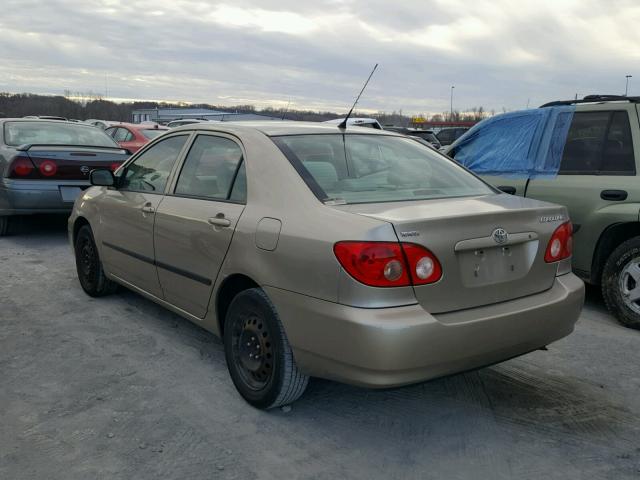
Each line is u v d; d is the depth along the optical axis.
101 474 2.84
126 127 15.40
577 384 3.90
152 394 3.66
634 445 3.18
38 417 3.35
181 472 2.87
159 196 4.32
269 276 3.18
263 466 2.93
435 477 2.87
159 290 4.32
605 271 5.07
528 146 5.71
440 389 3.80
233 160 3.77
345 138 3.89
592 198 5.10
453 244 2.92
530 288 3.28
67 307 5.28
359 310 2.78
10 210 7.77
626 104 5.11
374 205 3.15
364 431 3.28
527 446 3.15
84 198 5.50
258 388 3.42
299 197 3.22
